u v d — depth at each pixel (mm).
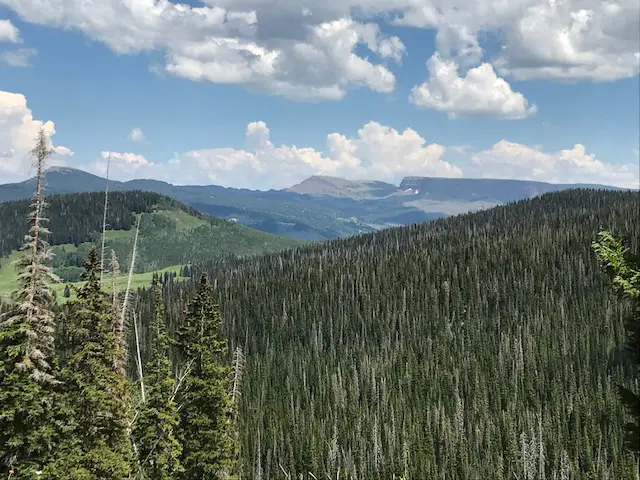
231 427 50750
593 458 147375
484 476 143625
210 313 52250
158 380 44719
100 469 34312
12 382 29812
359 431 156750
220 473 48656
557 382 186375
